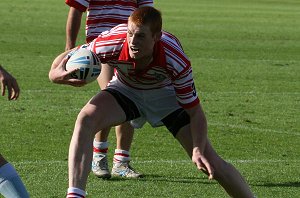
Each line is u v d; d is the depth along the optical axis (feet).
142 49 50.11
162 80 53.42
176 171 67.97
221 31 211.20
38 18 225.76
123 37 51.80
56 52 151.33
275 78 130.11
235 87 119.24
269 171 68.90
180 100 52.13
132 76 53.11
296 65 147.23
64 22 216.13
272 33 211.20
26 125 86.53
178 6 314.35
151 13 50.01
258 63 147.84
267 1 381.60
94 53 52.16
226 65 143.02
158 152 75.66
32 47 157.89
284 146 80.43
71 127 86.38
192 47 170.30
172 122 54.19
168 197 59.16
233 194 51.62
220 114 97.09
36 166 68.23
